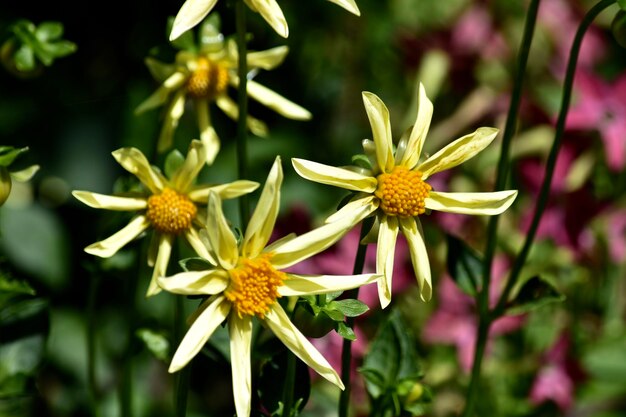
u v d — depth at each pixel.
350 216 0.67
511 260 1.04
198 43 0.77
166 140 0.77
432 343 1.01
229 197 0.69
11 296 0.76
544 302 0.78
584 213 1.05
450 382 1.00
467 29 1.16
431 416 1.00
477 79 1.15
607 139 1.05
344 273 1.00
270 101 0.78
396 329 0.77
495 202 0.69
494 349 1.04
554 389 1.03
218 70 0.77
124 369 0.78
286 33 0.69
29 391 0.78
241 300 0.66
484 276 0.79
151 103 0.77
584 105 1.07
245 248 0.66
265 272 0.66
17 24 0.77
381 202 0.68
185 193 0.71
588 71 1.14
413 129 0.68
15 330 0.78
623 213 1.08
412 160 0.69
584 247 1.06
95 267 0.78
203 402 1.15
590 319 1.07
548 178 0.77
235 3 0.72
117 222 0.74
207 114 0.78
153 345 0.77
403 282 1.00
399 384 0.76
